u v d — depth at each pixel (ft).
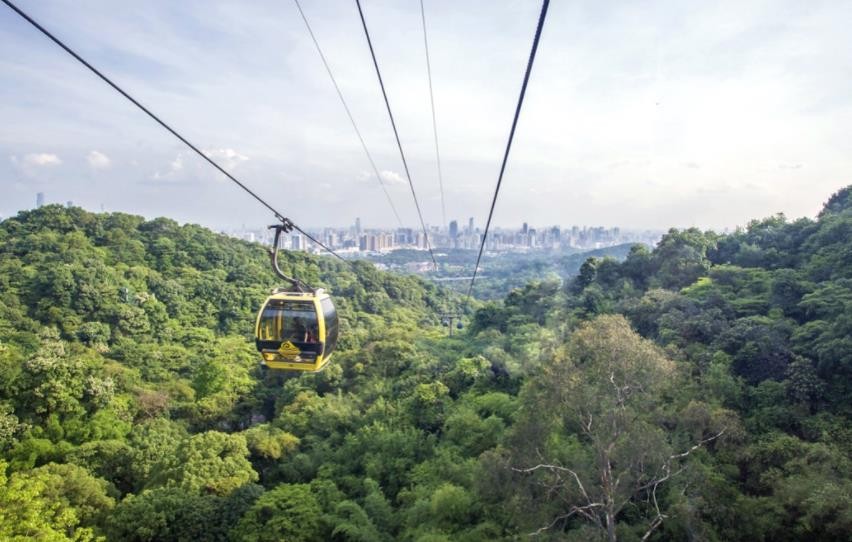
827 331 80.79
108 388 118.11
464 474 82.12
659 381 53.52
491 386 116.57
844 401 72.33
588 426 54.39
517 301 173.47
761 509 56.95
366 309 269.03
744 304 105.29
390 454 100.32
